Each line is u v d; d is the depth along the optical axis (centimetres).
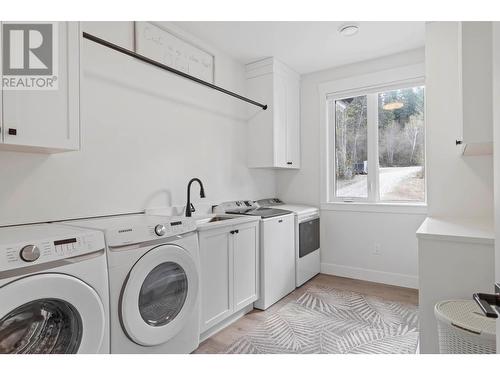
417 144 328
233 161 335
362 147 360
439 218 239
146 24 243
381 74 336
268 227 281
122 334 157
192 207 272
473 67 145
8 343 119
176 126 269
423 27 271
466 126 146
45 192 184
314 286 333
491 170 236
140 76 239
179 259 184
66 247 131
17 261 114
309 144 388
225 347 208
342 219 366
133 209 233
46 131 152
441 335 141
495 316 67
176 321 183
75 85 165
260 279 275
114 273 153
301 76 394
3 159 167
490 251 151
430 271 163
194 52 287
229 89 331
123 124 227
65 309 132
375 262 346
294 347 207
